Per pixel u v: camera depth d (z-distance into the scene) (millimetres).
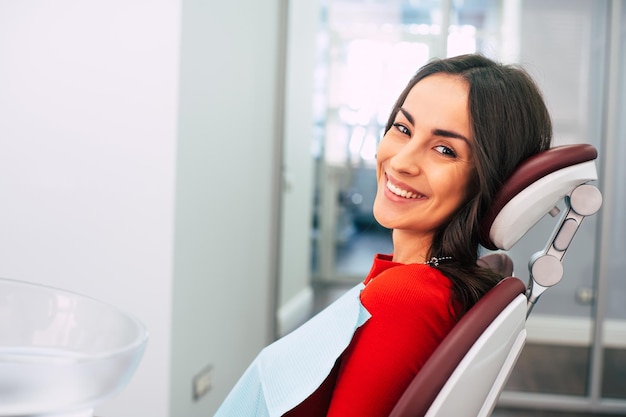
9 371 406
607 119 3408
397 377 701
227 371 2844
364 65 5891
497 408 3471
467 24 3506
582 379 3545
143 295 2168
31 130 2207
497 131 747
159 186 2146
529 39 3463
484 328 691
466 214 767
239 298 3000
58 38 2180
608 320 3525
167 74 2123
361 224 6605
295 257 4703
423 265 748
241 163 2930
